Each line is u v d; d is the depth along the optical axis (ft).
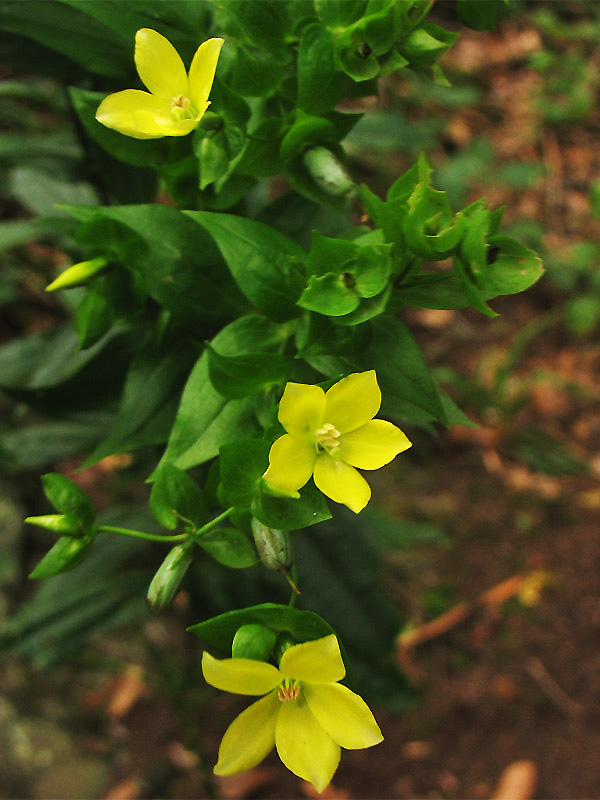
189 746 1.50
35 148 1.08
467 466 2.08
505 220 2.57
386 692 1.17
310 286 0.73
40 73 0.98
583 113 2.83
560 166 2.79
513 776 1.57
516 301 2.44
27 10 0.88
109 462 1.80
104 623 1.24
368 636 1.15
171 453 0.78
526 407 2.24
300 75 0.78
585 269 2.43
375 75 0.78
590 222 2.66
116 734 1.55
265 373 0.78
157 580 0.76
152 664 1.60
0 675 1.53
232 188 0.84
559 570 1.89
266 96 0.81
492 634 1.79
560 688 1.71
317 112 0.79
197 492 0.78
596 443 2.20
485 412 2.15
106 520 1.25
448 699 1.69
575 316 2.34
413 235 0.72
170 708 1.59
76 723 1.54
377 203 0.73
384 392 0.78
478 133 2.77
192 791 1.51
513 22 3.06
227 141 0.79
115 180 1.00
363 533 1.15
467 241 0.71
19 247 1.66
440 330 2.35
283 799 1.52
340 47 0.77
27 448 1.23
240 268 0.79
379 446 0.73
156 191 1.01
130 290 0.87
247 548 0.78
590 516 2.00
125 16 0.81
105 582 1.25
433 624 1.79
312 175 0.81
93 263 0.84
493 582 1.87
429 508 1.98
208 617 1.15
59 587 1.23
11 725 1.48
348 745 0.71
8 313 1.84
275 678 0.70
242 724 0.72
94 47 0.90
